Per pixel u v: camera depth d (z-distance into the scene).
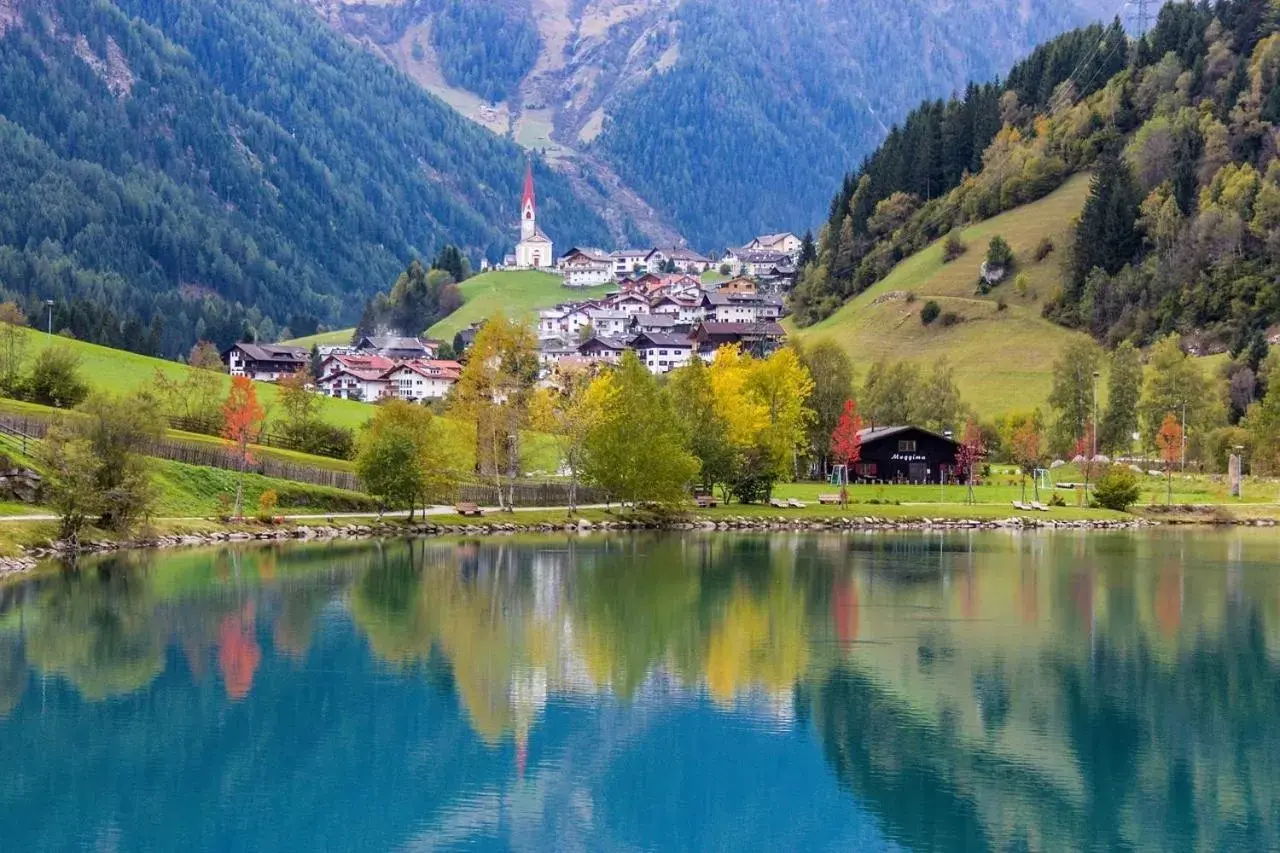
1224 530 182.00
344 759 65.62
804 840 56.53
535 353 188.00
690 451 176.00
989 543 157.38
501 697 76.25
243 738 68.44
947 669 83.69
